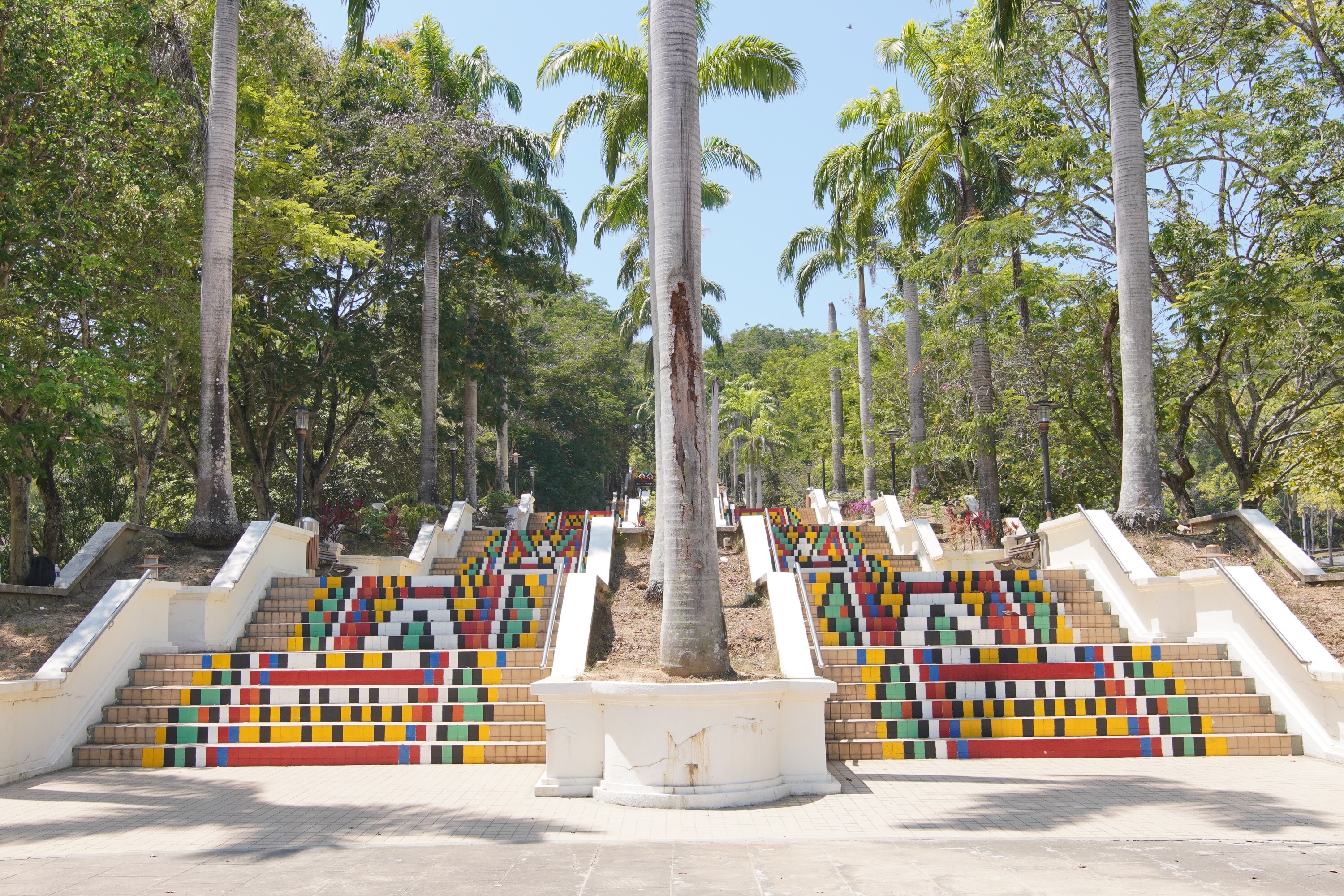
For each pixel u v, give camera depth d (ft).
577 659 28.12
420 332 88.89
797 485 188.44
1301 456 51.11
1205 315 48.26
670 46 28.22
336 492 103.65
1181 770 26.45
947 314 62.69
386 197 78.02
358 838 19.63
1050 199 58.70
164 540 45.78
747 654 34.91
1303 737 28.81
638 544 55.16
